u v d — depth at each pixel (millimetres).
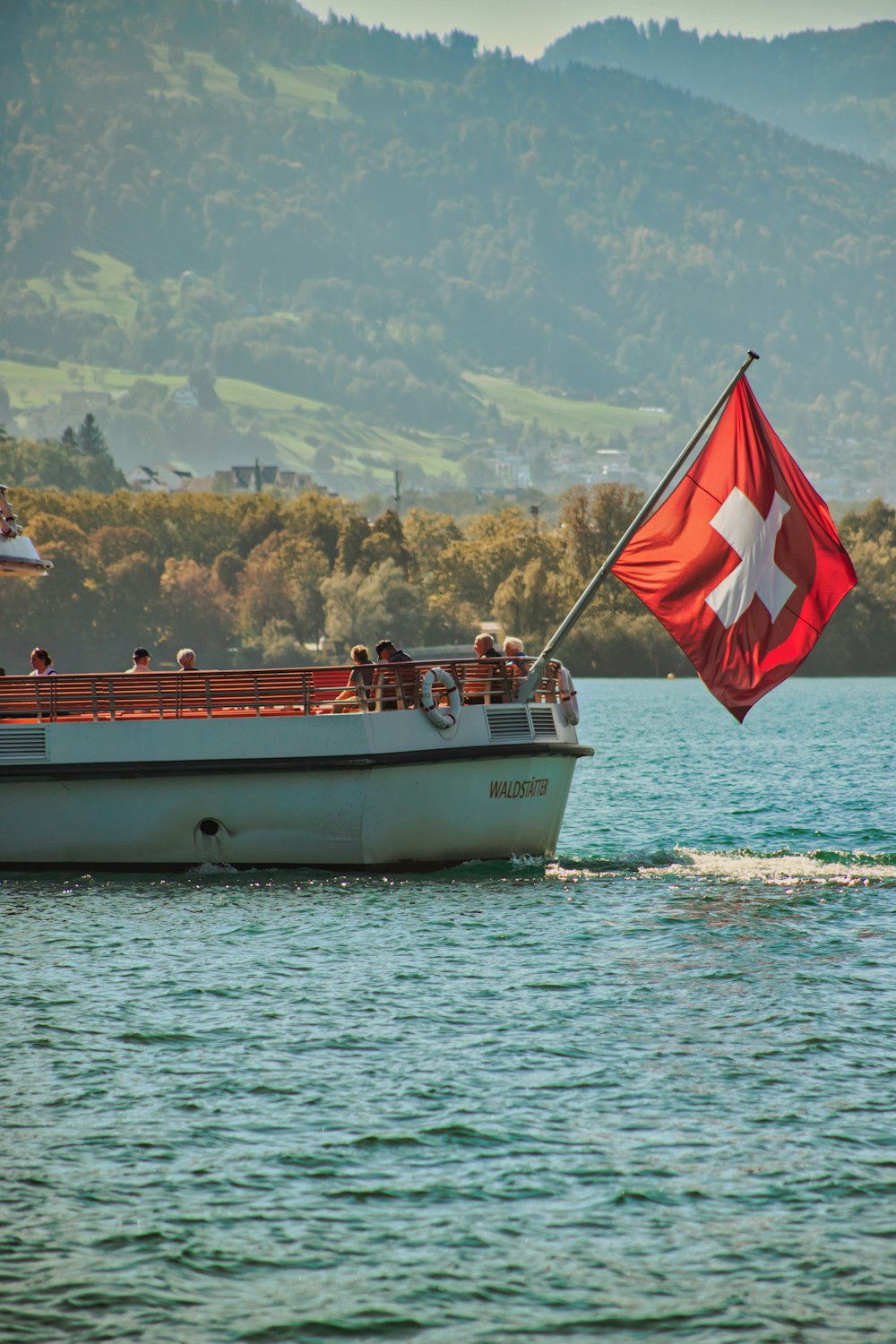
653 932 58656
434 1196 33531
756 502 64438
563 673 72000
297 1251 31062
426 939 57000
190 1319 28562
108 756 66000
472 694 67625
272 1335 28047
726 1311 28812
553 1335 28078
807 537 64125
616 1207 33000
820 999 48781
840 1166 35031
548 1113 38344
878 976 51875
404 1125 37500
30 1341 27766
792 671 64312
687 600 65188
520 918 61094
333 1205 33094
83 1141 36500
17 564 72750
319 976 51594
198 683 66375
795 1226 32125
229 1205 33094
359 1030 45219
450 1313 28766
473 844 67750
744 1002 48500
